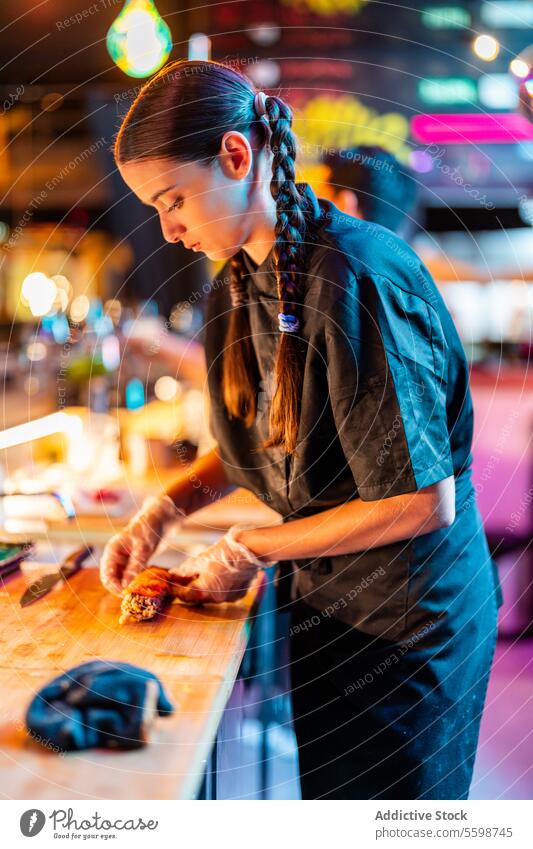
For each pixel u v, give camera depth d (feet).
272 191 3.78
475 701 4.45
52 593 4.24
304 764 4.49
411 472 3.63
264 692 6.69
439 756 4.24
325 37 10.73
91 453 7.71
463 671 4.28
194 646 3.56
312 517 3.97
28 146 12.01
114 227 11.53
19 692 3.07
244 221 3.93
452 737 4.30
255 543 4.00
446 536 4.20
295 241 3.77
